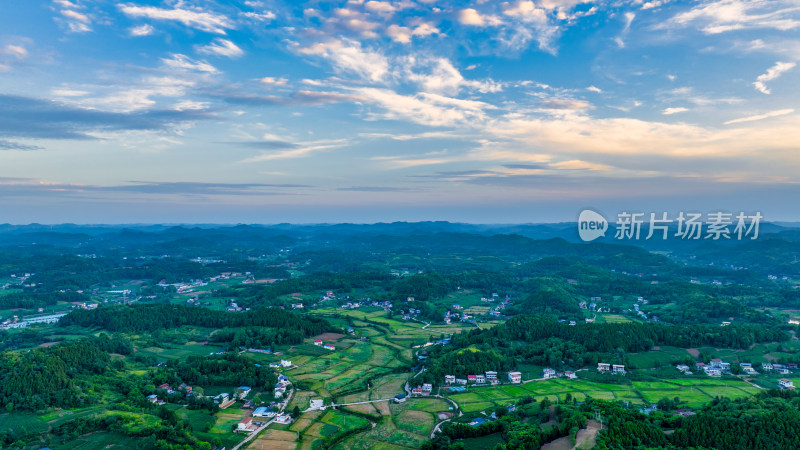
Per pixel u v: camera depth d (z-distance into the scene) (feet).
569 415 497.46
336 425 570.87
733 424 447.01
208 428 547.49
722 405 512.22
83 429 506.89
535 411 551.59
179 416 570.87
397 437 540.93
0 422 505.66
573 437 450.71
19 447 469.16
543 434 464.65
